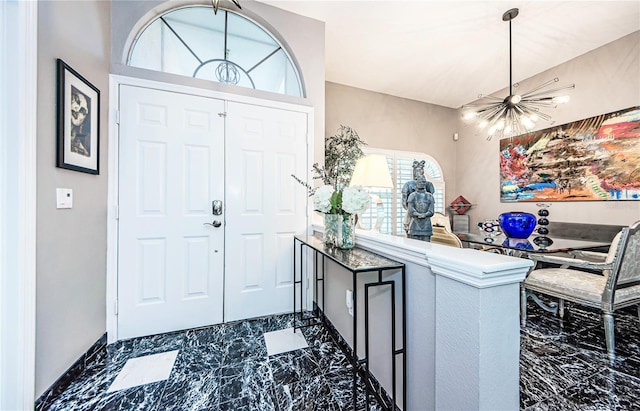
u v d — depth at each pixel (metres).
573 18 2.52
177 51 2.20
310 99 2.54
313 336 1.99
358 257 1.33
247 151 2.28
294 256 2.25
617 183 2.75
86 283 1.62
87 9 1.64
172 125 2.05
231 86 2.24
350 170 3.21
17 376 1.13
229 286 2.22
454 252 0.96
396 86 4.07
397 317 1.21
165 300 2.03
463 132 4.74
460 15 2.51
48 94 1.32
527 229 2.46
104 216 1.82
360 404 1.30
